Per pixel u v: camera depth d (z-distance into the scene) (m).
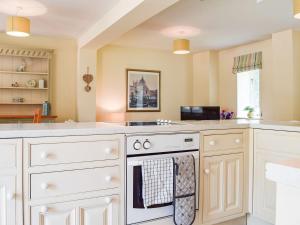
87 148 1.68
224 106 6.50
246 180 2.34
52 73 5.31
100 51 5.85
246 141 2.34
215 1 3.41
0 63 4.94
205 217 2.11
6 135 1.46
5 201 1.47
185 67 6.93
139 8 2.94
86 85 5.34
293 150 2.00
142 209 1.85
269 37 5.26
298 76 4.68
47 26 4.48
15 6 3.55
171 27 4.56
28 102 5.11
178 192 1.88
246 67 5.84
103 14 3.82
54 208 1.59
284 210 0.52
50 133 1.56
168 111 6.71
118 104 6.05
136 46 6.10
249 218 2.37
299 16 2.71
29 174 1.52
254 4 3.52
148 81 6.42
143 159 1.85
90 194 1.69
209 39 5.42
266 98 5.47
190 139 2.04
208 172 2.10
